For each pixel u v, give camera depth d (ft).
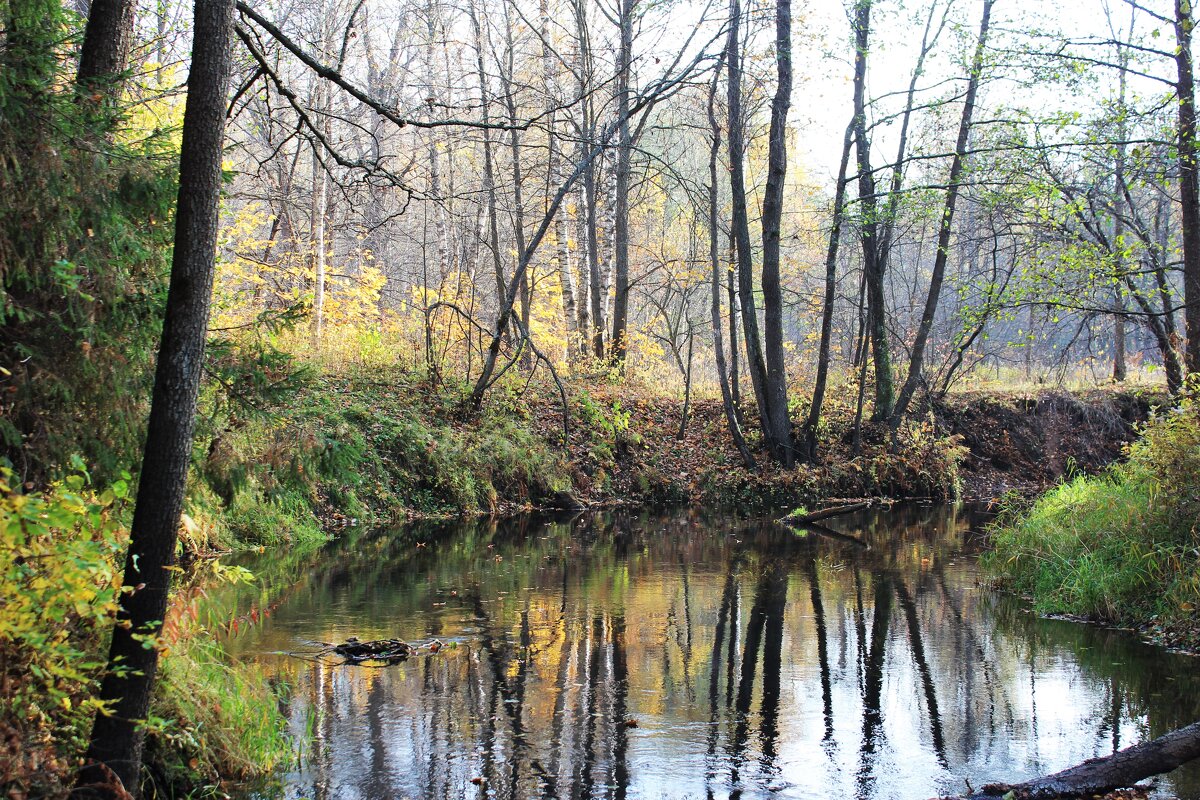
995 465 90.94
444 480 65.57
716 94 81.35
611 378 89.76
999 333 125.18
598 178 89.71
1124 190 61.57
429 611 37.01
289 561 46.60
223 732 20.94
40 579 14.21
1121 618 36.55
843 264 146.82
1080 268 53.98
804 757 23.07
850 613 38.34
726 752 23.27
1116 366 101.09
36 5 17.94
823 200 111.04
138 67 26.27
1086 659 31.65
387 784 20.85
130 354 18.95
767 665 30.83
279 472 21.80
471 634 33.71
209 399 21.58
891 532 62.59
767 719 25.70
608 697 27.25
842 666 30.83
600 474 75.56
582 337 91.20
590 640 33.47
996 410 94.43
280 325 22.33
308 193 67.56
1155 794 20.10
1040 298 56.39
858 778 21.85
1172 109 53.88
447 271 94.12
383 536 55.83
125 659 16.05
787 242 137.90
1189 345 53.78
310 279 79.56
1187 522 36.55
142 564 16.19
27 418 17.76
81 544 14.49
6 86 15.92
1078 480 50.93
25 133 16.61
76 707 16.88
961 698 27.55
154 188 18.78
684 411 83.56
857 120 78.48
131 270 19.69
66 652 15.76
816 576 46.24
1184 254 53.98
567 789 20.93
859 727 25.20
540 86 90.89
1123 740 24.13
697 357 111.34
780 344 81.05
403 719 24.82
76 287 16.65
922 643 33.78
